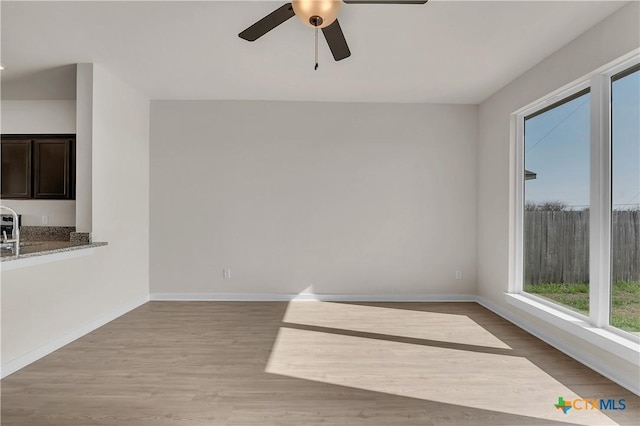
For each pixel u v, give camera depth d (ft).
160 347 10.85
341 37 7.95
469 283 16.67
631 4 8.35
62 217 15.15
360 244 16.71
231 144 16.61
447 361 9.89
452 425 6.95
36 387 8.35
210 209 16.62
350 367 9.50
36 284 9.90
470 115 16.67
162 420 7.06
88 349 10.66
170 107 16.56
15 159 15.20
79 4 8.74
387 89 14.92
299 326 12.88
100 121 12.73
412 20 9.43
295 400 7.83
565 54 10.66
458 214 16.71
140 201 15.76
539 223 12.60
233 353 10.41
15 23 9.61
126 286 14.65
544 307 11.71
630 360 8.00
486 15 9.14
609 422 7.06
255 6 8.87
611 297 9.35
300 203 16.67
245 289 16.63
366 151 16.74
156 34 10.27
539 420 7.12
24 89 14.21
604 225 9.48
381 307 15.46
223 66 12.62
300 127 16.69
